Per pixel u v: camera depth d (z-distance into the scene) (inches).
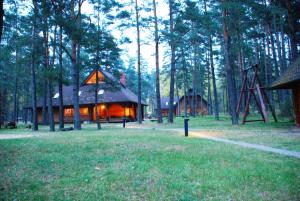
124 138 570.9
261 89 1005.2
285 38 1565.0
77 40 924.6
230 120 1296.8
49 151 418.3
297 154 367.2
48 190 239.8
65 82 988.6
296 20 1086.4
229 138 574.9
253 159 342.0
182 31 1187.9
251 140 528.1
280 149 413.1
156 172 288.8
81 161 344.2
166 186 243.1
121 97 1731.1
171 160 341.4
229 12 953.5
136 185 248.1
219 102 3363.7
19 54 1541.6
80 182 259.8
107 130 903.1
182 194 222.7
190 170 293.4
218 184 244.8
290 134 594.9
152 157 361.4
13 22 973.2
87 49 1021.2
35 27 960.9
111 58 1074.1
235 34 1141.7
